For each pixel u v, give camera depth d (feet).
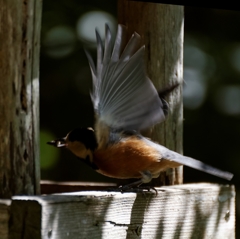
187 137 54.39
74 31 54.03
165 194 27.53
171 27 31.91
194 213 28.94
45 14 54.13
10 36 24.61
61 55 54.13
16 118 24.67
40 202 21.68
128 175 29.40
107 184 34.60
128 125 26.94
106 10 54.65
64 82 54.34
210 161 54.29
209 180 53.83
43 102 54.44
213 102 54.39
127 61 25.66
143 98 26.04
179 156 30.01
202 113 54.39
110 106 26.23
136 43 25.95
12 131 24.64
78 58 54.08
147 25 31.55
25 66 24.85
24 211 21.86
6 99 24.62
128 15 31.91
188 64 54.39
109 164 28.58
